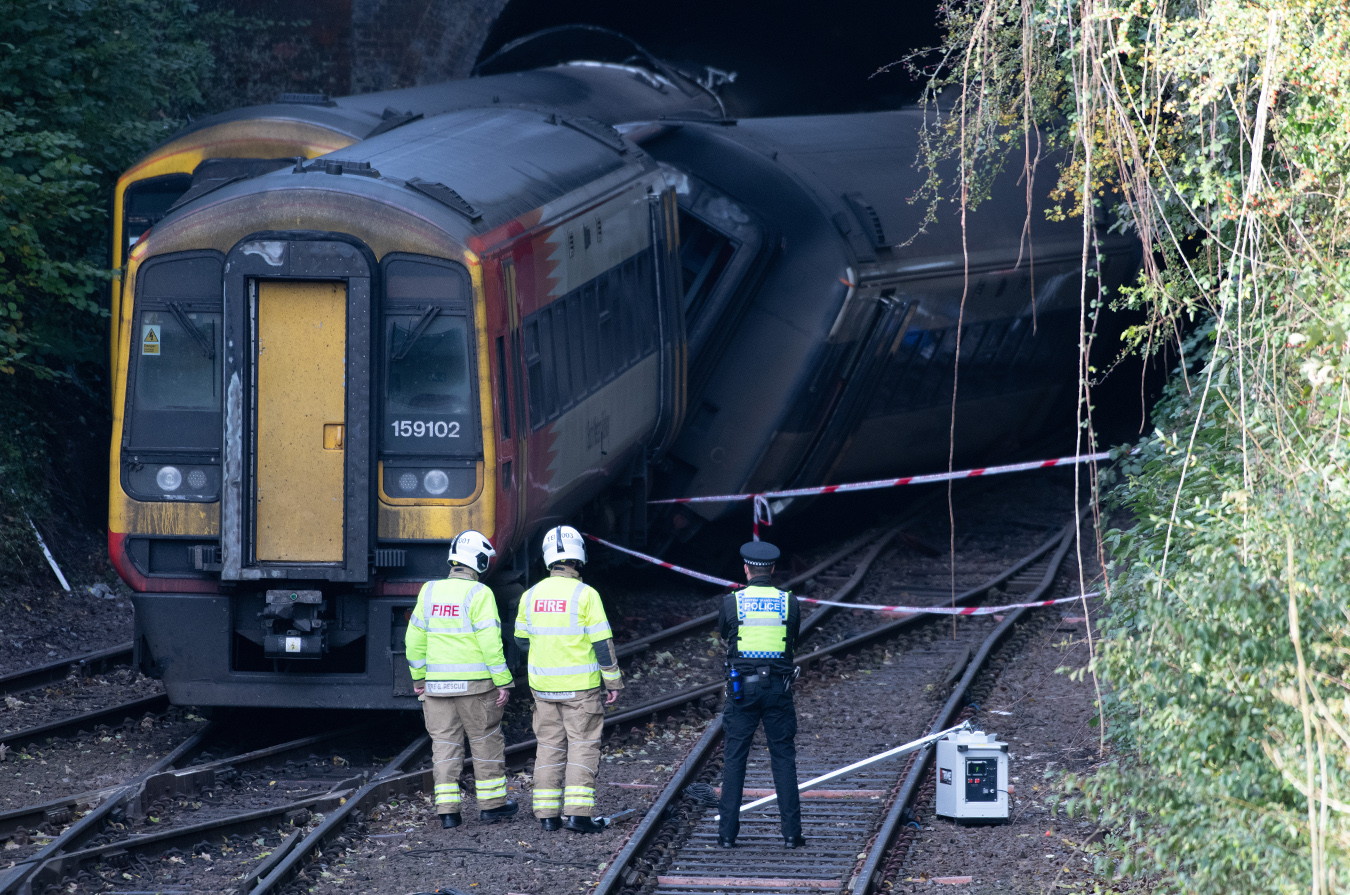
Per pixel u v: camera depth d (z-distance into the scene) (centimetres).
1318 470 2212
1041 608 6044
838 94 11831
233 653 3838
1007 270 6825
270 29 9119
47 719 4209
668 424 5638
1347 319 2234
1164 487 3173
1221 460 2877
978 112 3222
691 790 3547
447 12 9138
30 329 6112
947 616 5972
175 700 3816
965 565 6988
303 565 3675
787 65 11519
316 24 9138
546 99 7212
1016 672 4994
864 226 6141
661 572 6588
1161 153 3059
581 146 5028
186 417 3753
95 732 4078
